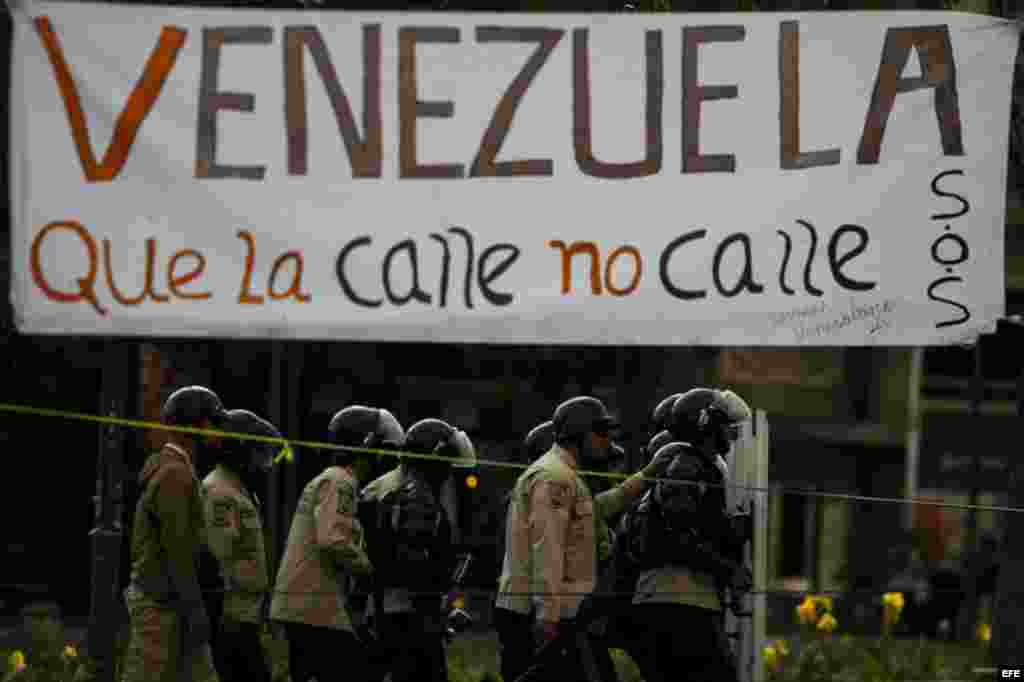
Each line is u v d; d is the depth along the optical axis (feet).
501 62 71.00
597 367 306.55
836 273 71.82
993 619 148.36
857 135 72.02
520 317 70.64
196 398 99.50
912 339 71.92
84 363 279.69
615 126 71.41
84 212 69.21
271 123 70.13
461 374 310.24
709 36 71.61
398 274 70.38
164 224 69.56
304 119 70.23
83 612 282.56
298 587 108.78
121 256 69.31
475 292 70.54
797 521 385.91
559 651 97.91
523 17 71.05
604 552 109.70
